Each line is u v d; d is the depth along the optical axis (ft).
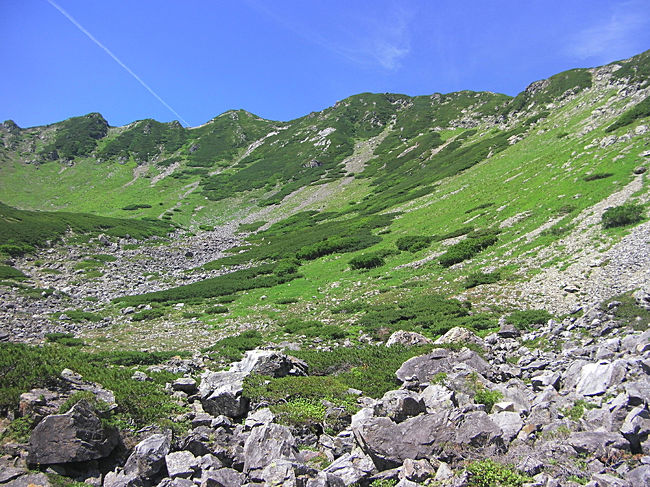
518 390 41.88
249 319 111.14
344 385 48.34
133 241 241.35
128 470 30.48
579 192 146.10
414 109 555.69
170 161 537.24
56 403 34.73
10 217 222.69
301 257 190.60
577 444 29.55
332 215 285.64
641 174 139.64
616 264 90.84
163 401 41.09
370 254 160.15
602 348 51.96
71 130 620.49
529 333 71.77
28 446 29.86
